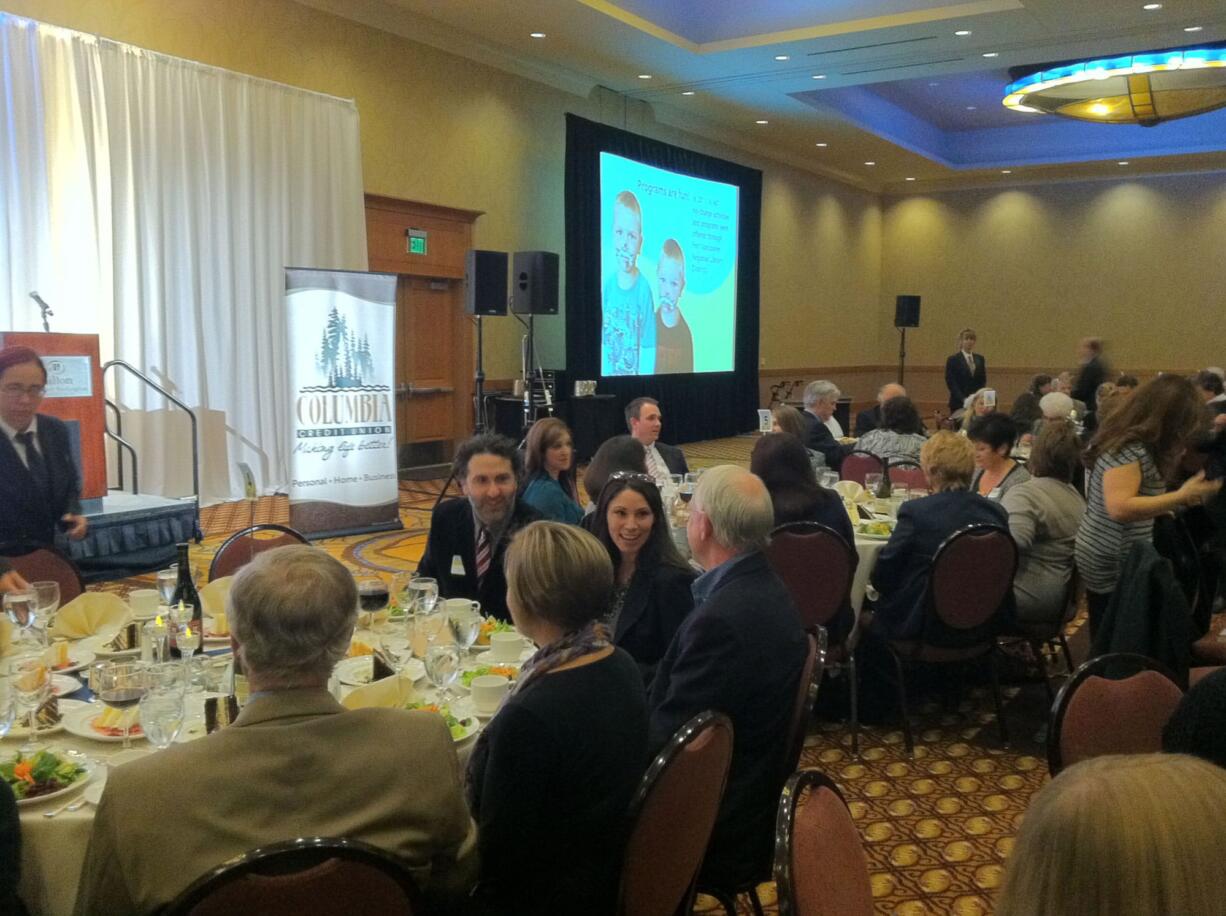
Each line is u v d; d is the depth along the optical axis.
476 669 2.41
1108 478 3.23
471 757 1.87
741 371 14.34
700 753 1.72
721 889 2.15
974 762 3.59
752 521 2.25
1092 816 0.68
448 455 10.27
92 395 5.79
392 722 1.53
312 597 1.48
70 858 1.67
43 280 6.74
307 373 6.67
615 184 11.39
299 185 8.34
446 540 3.20
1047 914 0.68
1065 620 4.01
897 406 6.10
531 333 9.44
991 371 17.08
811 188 16.02
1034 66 11.52
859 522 4.38
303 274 6.57
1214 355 15.38
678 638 2.29
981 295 17.09
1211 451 3.22
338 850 1.31
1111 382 10.52
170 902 1.31
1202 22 8.75
